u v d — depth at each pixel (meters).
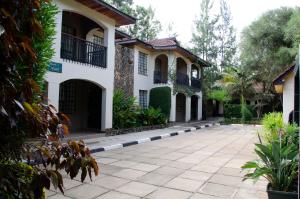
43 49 4.56
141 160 7.12
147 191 4.61
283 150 3.93
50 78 8.84
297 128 5.61
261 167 3.96
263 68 23.80
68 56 10.45
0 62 1.56
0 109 1.43
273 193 3.64
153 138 11.34
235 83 24.19
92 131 11.92
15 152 1.77
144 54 18.33
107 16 11.42
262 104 24.61
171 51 18.45
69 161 1.82
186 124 19.41
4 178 1.54
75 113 12.45
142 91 18.05
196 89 22.44
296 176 3.88
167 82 18.41
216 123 21.75
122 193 4.47
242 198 4.35
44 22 4.46
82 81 12.78
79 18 12.35
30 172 1.74
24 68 1.88
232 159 7.46
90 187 4.72
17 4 1.67
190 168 6.32
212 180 5.35
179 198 4.30
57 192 4.39
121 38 15.02
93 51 11.17
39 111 1.87
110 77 11.74
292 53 18.73
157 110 16.22
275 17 23.42
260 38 23.73
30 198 1.64
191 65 22.61
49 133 1.94
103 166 6.33
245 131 15.62
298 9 21.83
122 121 12.71
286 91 9.43
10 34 1.52
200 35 32.19
